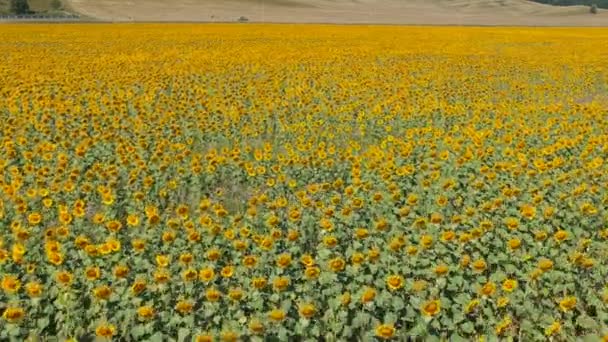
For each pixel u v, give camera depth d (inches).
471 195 394.6
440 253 303.3
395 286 254.5
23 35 1967.3
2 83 863.1
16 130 576.1
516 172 424.8
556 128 608.1
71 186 387.9
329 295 264.4
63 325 248.5
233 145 575.8
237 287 272.1
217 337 234.5
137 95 821.2
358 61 1300.4
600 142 517.3
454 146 491.2
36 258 297.6
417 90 874.8
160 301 257.9
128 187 412.8
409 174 426.0
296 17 4109.3
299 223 352.5
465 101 816.9
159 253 306.2
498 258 299.7
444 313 249.9
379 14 5029.5
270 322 245.6
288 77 1021.2
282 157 467.2
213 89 875.4
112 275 277.4
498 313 266.7
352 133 641.0
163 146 479.5
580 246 312.3
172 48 1547.7
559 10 6186.0
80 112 652.1
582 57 1488.7
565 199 379.2
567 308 247.8
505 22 4475.9
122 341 249.4
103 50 1480.1
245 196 444.1
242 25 2778.1
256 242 306.7
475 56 1485.0
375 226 321.1
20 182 376.5
